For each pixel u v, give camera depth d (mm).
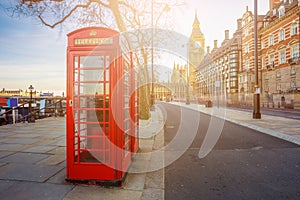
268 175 4086
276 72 34094
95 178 3459
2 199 2936
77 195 3096
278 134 8383
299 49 28969
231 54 52906
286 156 5434
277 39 33812
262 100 37594
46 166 4363
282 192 3336
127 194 3184
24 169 4172
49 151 5609
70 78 3525
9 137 7676
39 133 8578
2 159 4855
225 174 4141
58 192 3184
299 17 28734
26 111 18047
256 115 14508
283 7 32688
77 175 3490
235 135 8523
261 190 3414
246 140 7516
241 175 4090
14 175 3844
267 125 11039
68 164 3516
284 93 30891
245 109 28328
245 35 43781
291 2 32125
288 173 4188
